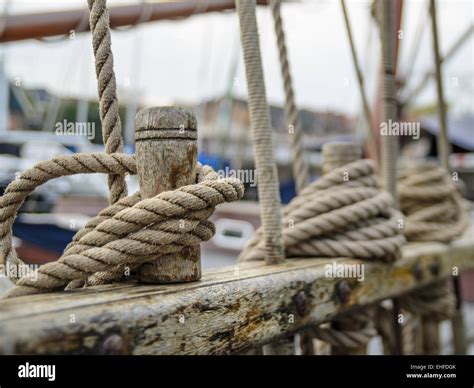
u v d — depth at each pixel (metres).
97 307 0.95
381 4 2.25
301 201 1.81
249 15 1.58
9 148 7.23
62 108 8.45
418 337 2.67
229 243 7.93
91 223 1.22
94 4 1.30
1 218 1.25
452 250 2.45
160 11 3.11
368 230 1.73
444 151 2.91
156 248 1.10
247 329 1.23
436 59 2.78
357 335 1.82
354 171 1.78
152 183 1.16
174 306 1.06
